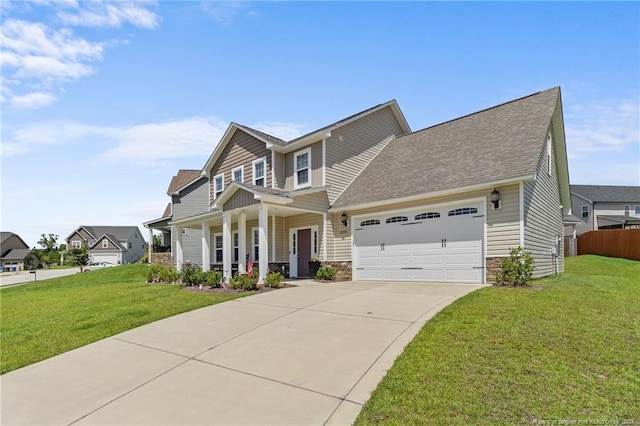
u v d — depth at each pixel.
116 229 67.38
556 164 15.01
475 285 9.90
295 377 4.28
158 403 3.84
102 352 5.65
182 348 5.58
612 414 3.19
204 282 12.22
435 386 3.76
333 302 8.23
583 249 26.53
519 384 3.74
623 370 4.02
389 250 12.45
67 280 22.88
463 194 10.66
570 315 6.05
